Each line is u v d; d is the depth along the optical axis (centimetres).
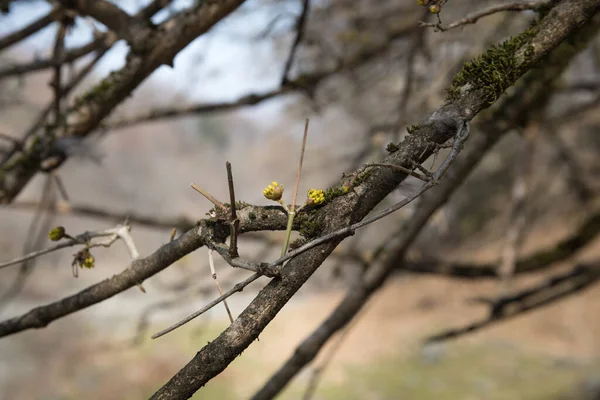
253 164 852
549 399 759
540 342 1000
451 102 105
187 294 318
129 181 2869
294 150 620
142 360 999
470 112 103
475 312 1141
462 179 248
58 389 907
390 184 104
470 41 362
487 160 954
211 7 170
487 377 859
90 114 196
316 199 103
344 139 453
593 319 1016
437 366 918
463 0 370
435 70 370
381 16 376
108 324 1241
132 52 181
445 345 1012
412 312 1216
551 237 1061
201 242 116
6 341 1154
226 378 919
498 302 298
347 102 409
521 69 108
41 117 237
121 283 131
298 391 847
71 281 1750
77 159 212
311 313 1304
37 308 140
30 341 1143
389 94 391
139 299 1431
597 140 989
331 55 320
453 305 1202
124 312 1342
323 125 492
